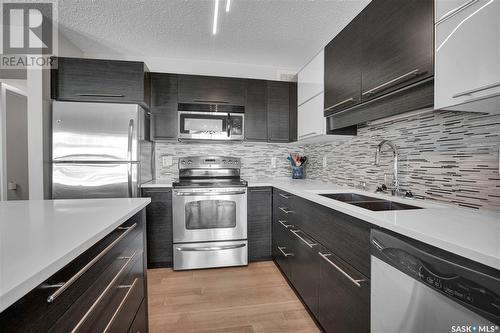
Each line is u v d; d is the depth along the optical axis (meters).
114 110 2.29
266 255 2.73
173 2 1.90
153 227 2.51
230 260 2.56
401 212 1.11
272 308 1.83
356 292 1.17
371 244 1.01
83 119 2.23
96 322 0.80
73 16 2.09
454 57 0.95
